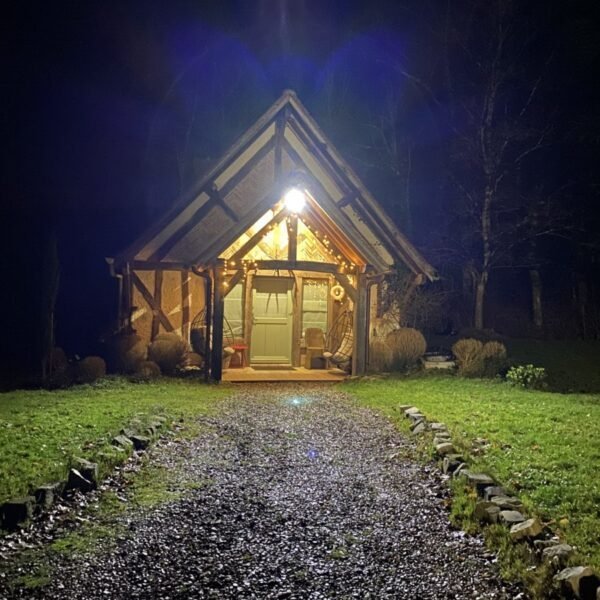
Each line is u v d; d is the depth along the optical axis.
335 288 17.03
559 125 20.36
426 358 15.62
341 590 4.42
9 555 4.83
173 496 6.15
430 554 4.99
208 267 13.62
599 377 16.80
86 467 6.27
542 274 23.34
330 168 15.95
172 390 12.13
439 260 21.95
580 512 5.52
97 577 4.53
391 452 7.89
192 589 4.39
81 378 13.03
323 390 12.90
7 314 17.84
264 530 5.42
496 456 7.23
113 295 18.12
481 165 21.12
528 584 4.38
